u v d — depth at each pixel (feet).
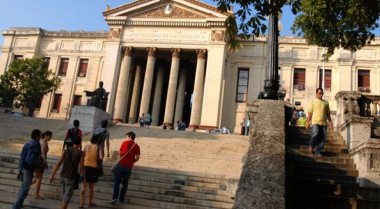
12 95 105.29
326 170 28.53
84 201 26.32
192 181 30.55
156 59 117.91
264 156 15.74
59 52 129.39
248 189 13.67
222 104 105.70
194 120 99.96
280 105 21.34
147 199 27.07
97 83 123.03
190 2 107.45
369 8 38.73
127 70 108.06
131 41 110.52
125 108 108.78
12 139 57.26
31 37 131.85
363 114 38.32
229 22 24.18
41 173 26.84
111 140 57.41
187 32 107.96
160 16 110.42
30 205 25.00
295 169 28.91
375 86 104.12
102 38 126.93
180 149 52.16
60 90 125.90
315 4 40.98
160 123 130.21
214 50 103.96
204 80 112.37
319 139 30.14
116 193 25.18
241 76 113.80
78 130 34.30
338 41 46.60
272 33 25.79
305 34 47.57
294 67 111.75
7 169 33.17
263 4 23.41
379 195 22.99
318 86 108.58
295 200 21.48
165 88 131.95
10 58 131.03
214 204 25.86
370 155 26.86
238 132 107.76
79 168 24.75
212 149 52.16
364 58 106.73
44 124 70.08
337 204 21.24
